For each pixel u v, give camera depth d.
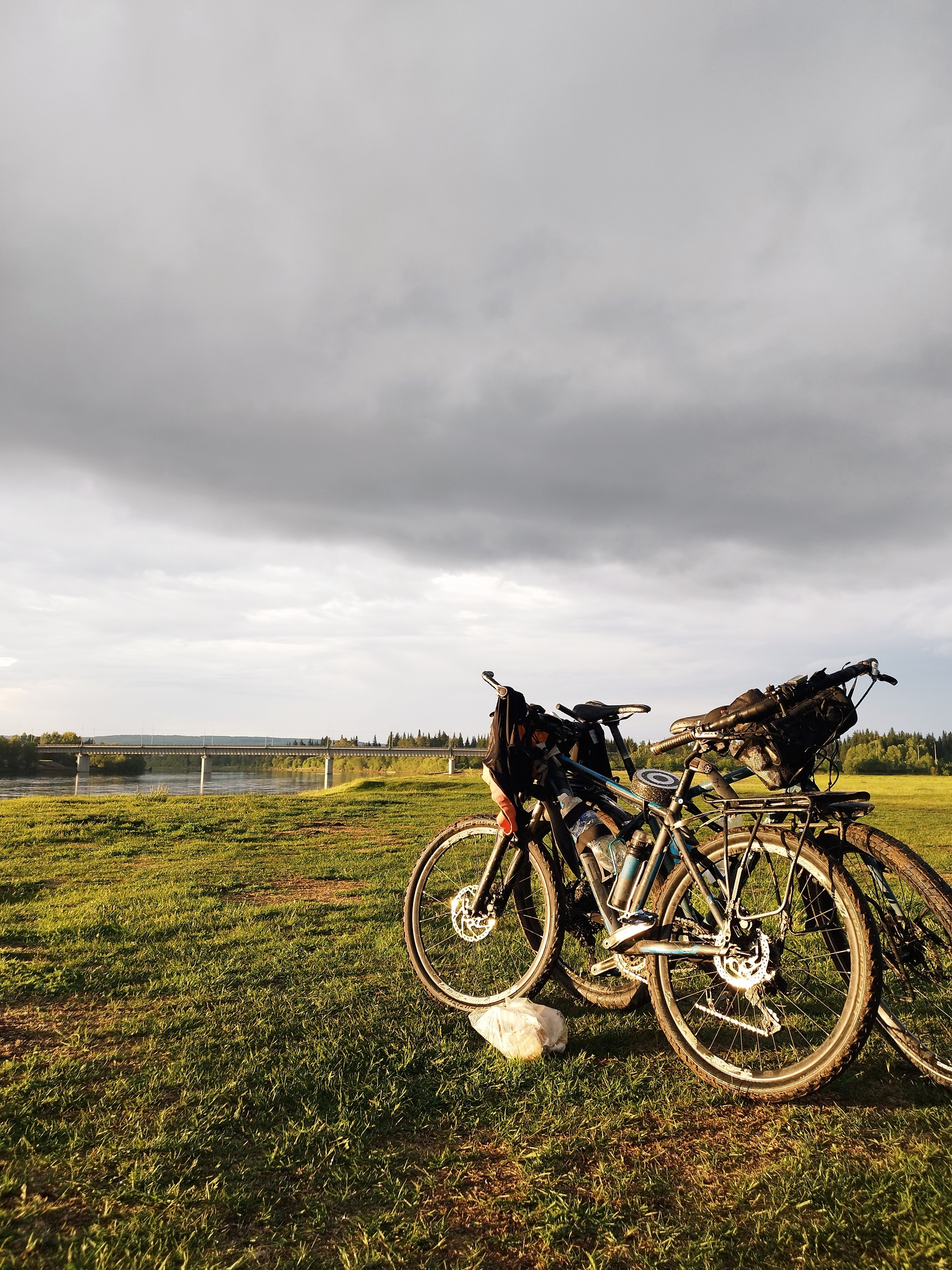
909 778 27.50
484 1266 1.74
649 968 2.91
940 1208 1.88
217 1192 1.99
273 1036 3.08
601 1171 2.12
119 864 8.14
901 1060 2.84
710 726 2.81
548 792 3.55
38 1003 3.51
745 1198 1.99
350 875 7.21
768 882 2.82
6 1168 2.08
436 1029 3.19
